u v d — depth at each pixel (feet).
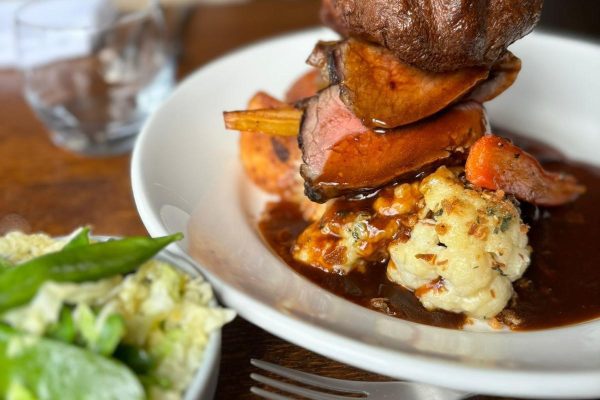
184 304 0.74
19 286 0.68
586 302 0.91
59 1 1.46
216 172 1.09
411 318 0.88
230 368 0.83
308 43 1.32
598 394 0.71
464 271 0.86
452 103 0.94
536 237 1.01
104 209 1.15
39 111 1.31
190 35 1.68
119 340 0.69
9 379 0.66
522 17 0.87
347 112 0.94
